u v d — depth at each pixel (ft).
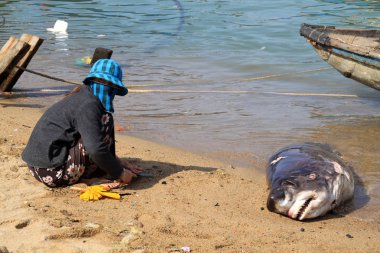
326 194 19.66
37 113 31.94
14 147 24.38
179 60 47.60
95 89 19.66
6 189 20.07
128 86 39.29
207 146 27.50
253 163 25.38
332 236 18.31
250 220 19.04
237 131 29.96
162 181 21.81
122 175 20.38
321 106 35.06
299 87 39.81
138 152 25.49
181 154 25.98
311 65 46.03
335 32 39.86
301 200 19.39
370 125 31.24
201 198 20.61
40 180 20.35
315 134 29.60
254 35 56.49
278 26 60.23
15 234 16.94
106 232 17.33
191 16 66.23
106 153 19.57
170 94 37.47
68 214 18.43
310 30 37.19
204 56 49.01
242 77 42.57
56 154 20.07
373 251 17.37
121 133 29.22
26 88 38.42
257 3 73.51
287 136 29.27
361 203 21.53
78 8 71.20
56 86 39.11
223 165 24.91
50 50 50.06
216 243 17.08
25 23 61.82
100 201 19.70
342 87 39.75
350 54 34.73
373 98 37.01
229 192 21.40
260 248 17.01
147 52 50.26
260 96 37.32
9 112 31.83
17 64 35.83
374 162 25.77
